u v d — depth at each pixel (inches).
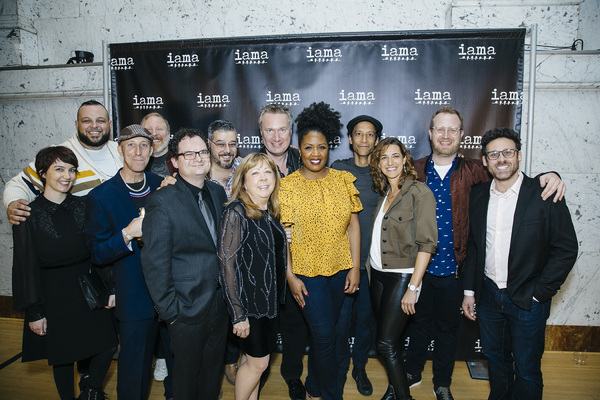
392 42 111.5
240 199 70.6
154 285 65.0
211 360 73.4
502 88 109.5
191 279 68.2
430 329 92.4
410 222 77.1
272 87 115.3
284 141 93.4
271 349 75.2
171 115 117.8
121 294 75.3
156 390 98.7
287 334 92.2
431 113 112.5
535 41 105.4
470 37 109.0
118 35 132.4
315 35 112.4
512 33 107.3
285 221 77.4
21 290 75.0
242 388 75.5
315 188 79.7
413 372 95.6
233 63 115.4
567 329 117.9
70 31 134.3
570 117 113.2
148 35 131.3
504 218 75.1
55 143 130.8
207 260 69.7
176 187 68.6
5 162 133.9
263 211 72.5
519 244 72.1
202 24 129.1
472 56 109.3
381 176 82.7
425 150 114.0
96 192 76.4
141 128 78.9
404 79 112.3
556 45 116.8
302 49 113.8
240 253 68.6
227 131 89.0
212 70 116.0
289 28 126.7
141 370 77.0
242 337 69.2
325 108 83.8
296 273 79.5
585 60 109.3
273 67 114.8
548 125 114.0
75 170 80.9
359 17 125.3
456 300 87.2
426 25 123.9
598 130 112.8
